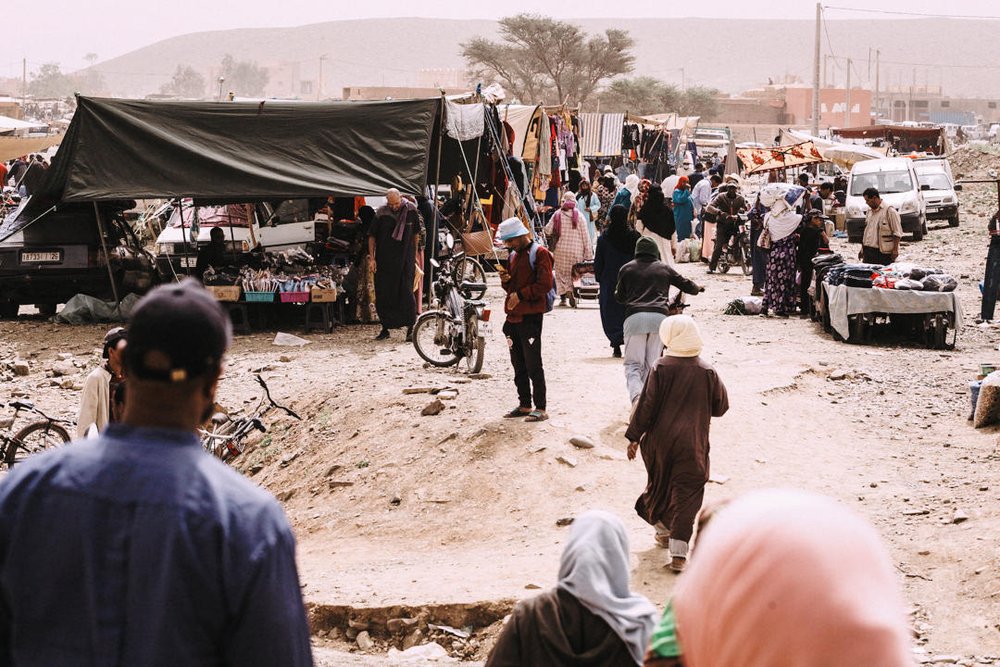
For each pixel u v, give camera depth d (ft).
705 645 4.39
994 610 21.72
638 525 28.30
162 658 6.50
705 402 24.54
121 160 54.95
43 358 51.21
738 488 30.63
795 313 59.57
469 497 31.30
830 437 35.53
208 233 66.13
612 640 11.77
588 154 125.80
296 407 41.57
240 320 55.21
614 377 40.88
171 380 6.91
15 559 6.79
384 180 54.95
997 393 36.01
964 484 29.94
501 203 67.62
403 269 52.11
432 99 55.88
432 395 39.22
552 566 25.54
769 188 58.65
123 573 6.61
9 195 96.68
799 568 4.17
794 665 4.10
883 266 52.60
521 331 34.78
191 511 6.66
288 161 55.11
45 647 6.70
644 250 33.96
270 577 6.68
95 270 57.93
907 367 45.78
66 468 6.86
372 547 29.35
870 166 106.22
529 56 316.40
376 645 23.02
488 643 22.48
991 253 57.36
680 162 158.20
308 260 57.72
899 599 4.20
